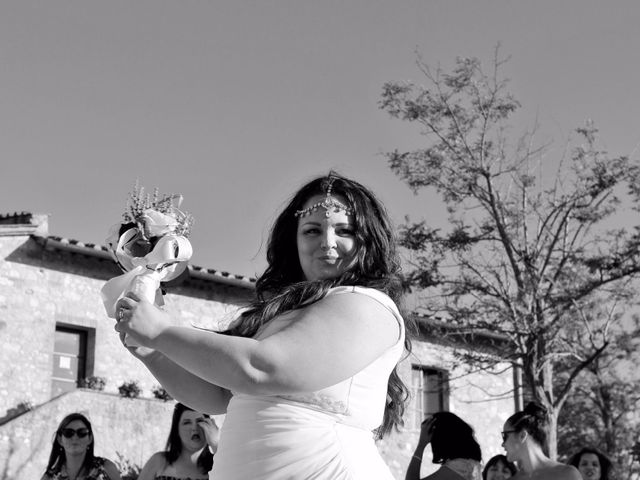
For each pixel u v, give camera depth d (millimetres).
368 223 2775
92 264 21281
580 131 18625
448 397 24719
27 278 20453
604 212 18531
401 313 2854
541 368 18375
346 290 2574
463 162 18609
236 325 2832
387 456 23203
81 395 19281
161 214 2861
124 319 2488
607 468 8383
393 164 18578
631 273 18234
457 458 6172
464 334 19047
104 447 19328
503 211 18625
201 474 7145
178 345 2434
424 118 18781
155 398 20391
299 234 2801
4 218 21266
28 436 18516
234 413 2568
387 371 2639
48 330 20469
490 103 18891
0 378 19766
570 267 18500
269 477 2465
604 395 24031
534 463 6328
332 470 2461
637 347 19047
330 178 2838
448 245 18203
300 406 2506
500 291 18500
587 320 18953
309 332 2443
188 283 21875
